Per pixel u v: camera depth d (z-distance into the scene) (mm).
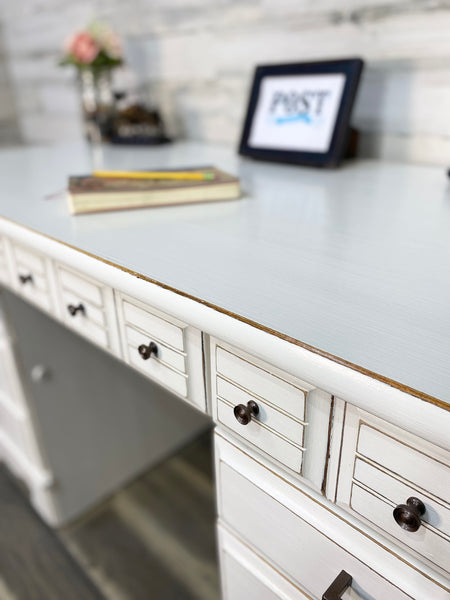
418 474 276
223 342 373
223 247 448
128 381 1089
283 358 296
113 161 930
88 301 530
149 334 452
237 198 631
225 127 1112
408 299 339
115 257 428
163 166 857
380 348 280
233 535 474
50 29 1513
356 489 317
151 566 969
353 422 300
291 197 626
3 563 984
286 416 343
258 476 407
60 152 1083
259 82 906
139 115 1151
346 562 356
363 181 701
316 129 806
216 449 445
